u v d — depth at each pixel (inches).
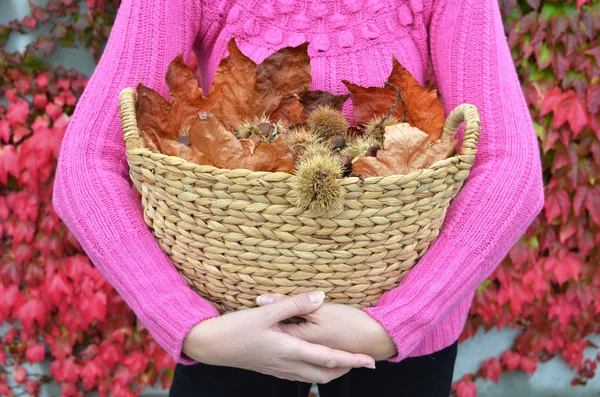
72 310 119.6
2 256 118.8
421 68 64.7
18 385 129.2
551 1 106.9
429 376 66.6
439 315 57.4
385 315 56.3
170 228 56.5
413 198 54.7
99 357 124.3
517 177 59.1
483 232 58.4
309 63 60.6
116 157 60.1
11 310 121.6
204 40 64.6
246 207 54.1
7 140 112.7
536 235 121.2
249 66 60.0
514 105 60.9
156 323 56.7
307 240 54.7
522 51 109.4
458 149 62.5
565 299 125.9
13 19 110.3
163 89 61.8
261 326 55.5
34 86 112.0
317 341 56.4
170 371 125.6
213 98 60.3
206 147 55.6
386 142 55.8
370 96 60.8
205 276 57.1
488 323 125.8
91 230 57.9
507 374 134.7
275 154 54.9
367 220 54.4
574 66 109.6
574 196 116.5
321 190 53.1
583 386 135.6
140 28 61.4
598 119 112.2
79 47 113.6
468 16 61.9
